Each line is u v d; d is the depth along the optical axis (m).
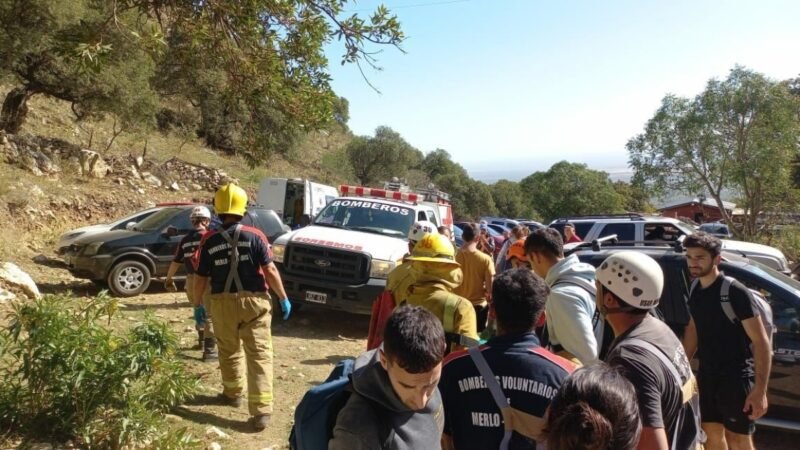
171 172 23.17
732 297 3.57
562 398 1.52
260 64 4.48
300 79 4.68
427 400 1.83
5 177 14.11
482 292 6.12
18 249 11.80
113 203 17.05
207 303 5.39
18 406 3.70
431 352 1.73
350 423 1.78
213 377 5.80
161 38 4.16
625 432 1.42
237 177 28.77
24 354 3.66
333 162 46.06
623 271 2.39
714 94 24.89
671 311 5.31
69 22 13.73
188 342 7.02
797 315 4.94
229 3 4.20
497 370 2.18
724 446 3.73
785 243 20.56
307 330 8.36
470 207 63.88
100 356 3.68
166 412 4.45
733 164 24.62
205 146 33.38
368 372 1.82
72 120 23.42
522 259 5.73
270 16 4.53
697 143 25.67
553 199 64.25
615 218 12.69
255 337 4.78
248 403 4.71
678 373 2.18
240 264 4.84
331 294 8.16
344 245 8.28
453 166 70.81
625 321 2.41
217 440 4.26
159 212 10.93
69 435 3.62
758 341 3.51
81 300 4.20
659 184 27.17
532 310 2.23
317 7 4.41
